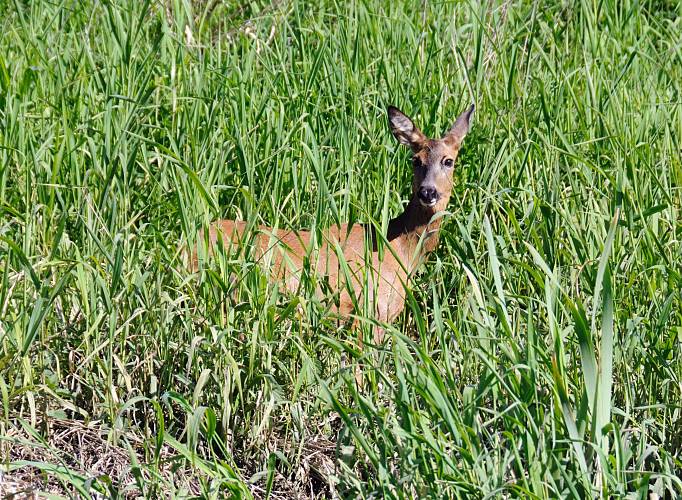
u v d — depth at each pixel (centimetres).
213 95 1402
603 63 1480
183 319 1038
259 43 1550
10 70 1442
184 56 1470
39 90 1367
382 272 1223
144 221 1212
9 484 909
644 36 1603
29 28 1552
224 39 1714
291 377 1014
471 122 1309
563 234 1174
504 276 1087
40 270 998
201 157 1230
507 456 827
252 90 1360
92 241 1071
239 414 1001
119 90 1360
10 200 1210
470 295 1054
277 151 1171
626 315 1012
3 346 983
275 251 1193
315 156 1113
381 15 1537
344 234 1245
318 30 1458
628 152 1279
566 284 1097
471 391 857
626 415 848
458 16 1669
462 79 1479
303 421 997
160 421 848
